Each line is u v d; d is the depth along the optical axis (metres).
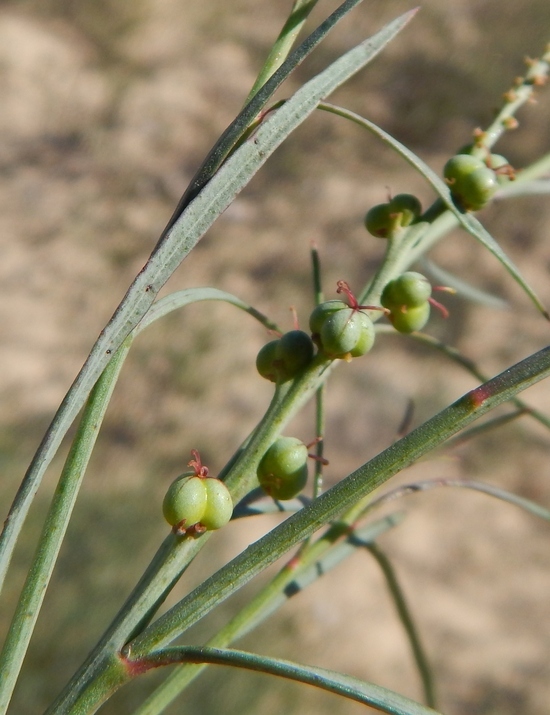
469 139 0.57
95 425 0.09
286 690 0.31
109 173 0.57
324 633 0.36
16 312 0.48
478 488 0.11
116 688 0.09
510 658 0.37
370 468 0.08
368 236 0.53
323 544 0.10
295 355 0.10
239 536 0.37
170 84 0.63
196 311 0.47
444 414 0.08
